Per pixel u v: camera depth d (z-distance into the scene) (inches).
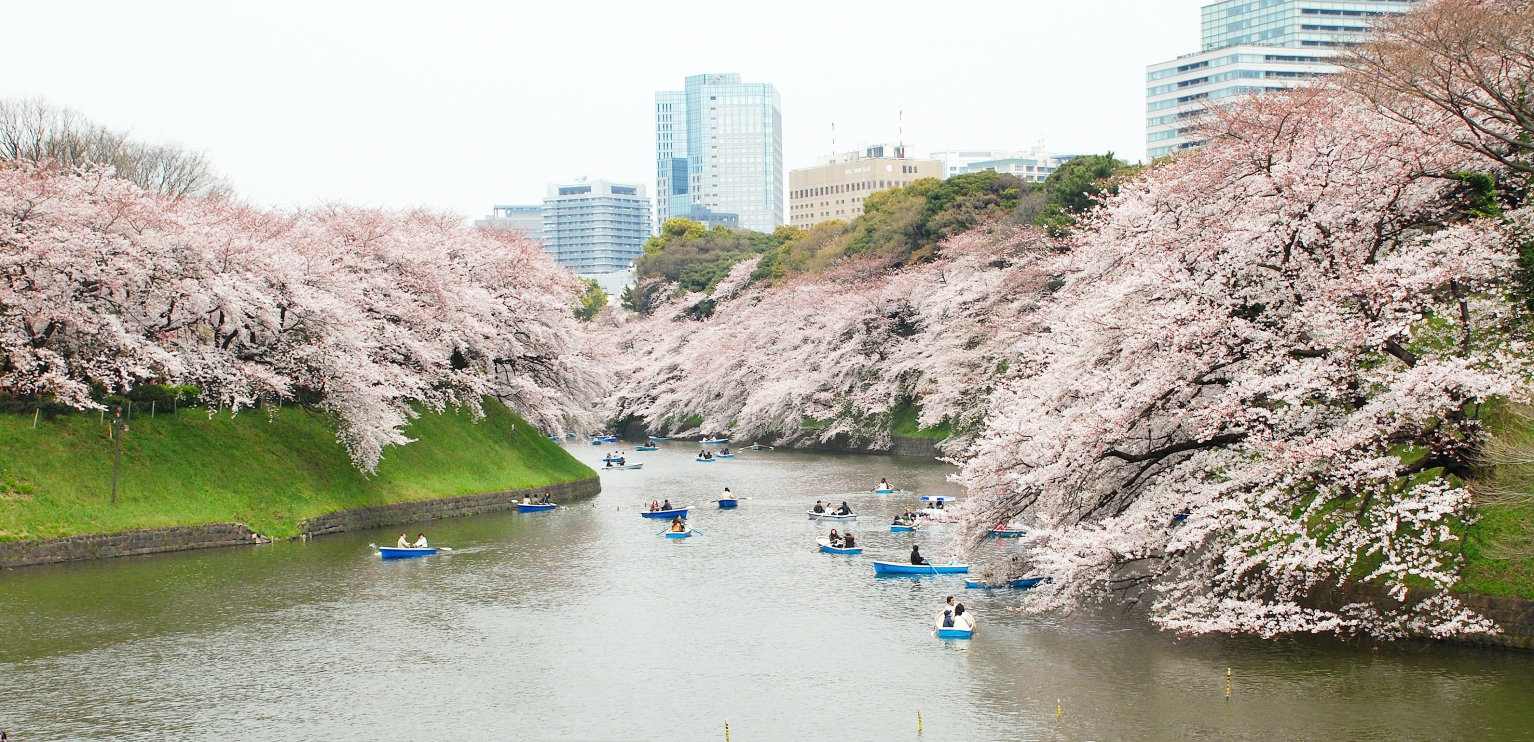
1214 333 1151.0
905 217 4323.3
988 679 1128.2
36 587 1521.9
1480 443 1075.9
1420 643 1122.7
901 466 3235.7
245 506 1891.0
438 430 2506.2
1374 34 1920.5
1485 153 1254.3
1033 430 1263.5
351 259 2274.9
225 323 1966.0
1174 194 1398.9
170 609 1437.0
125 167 3309.5
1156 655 1176.2
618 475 3245.6
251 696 1107.9
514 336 2790.4
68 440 1774.1
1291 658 1127.0
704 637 1323.8
